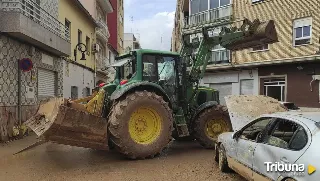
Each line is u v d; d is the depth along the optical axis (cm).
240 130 577
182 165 721
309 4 1938
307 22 1947
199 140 929
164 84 895
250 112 904
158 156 816
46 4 1428
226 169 653
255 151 486
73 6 1919
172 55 912
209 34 1024
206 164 732
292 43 2009
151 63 875
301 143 393
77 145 705
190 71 959
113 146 807
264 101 960
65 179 608
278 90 2092
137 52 852
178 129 880
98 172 660
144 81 824
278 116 479
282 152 414
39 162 753
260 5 2234
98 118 720
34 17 1198
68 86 1803
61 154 851
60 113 670
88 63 2342
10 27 1039
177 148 952
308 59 1853
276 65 2075
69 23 1858
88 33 2344
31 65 1189
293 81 1981
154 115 798
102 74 2852
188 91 956
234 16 2412
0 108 1034
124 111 748
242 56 2298
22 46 1201
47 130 666
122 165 722
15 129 1100
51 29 1402
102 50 3059
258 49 2195
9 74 1102
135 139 775
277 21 2109
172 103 898
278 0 2114
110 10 3097
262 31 895
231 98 970
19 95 1163
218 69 2452
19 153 860
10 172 661
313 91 1869
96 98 757
